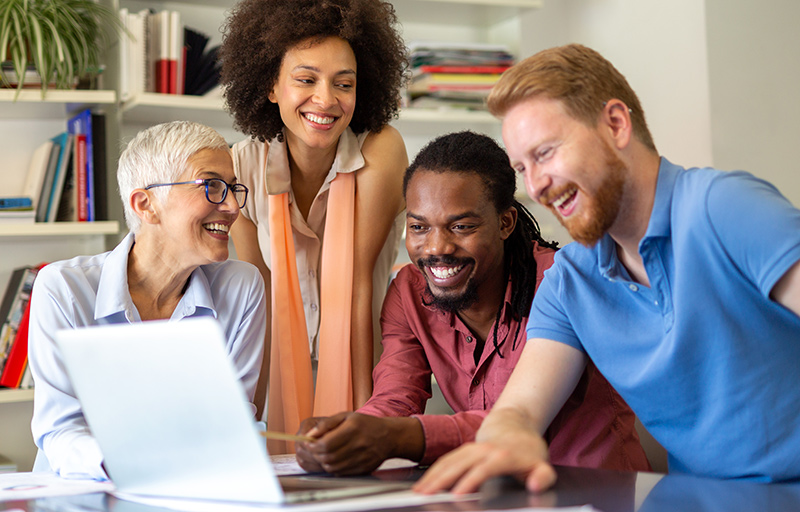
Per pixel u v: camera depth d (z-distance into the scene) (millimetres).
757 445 947
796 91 2738
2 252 2447
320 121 1524
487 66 2678
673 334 964
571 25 3061
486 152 1293
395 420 985
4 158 2447
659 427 1050
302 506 686
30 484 990
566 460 1273
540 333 1105
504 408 953
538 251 1347
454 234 1262
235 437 689
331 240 1630
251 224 1741
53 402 1223
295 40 1500
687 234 924
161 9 2492
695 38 2633
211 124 2553
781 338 922
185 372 688
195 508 733
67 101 2211
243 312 1479
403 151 1735
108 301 1320
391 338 1442
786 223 839
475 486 741
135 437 786
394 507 696
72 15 2201
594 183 926
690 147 2678
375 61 1638
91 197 2293
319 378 1622
